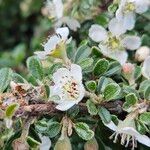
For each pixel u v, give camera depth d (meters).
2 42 0.32
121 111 0.12
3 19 0.32
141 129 0.12
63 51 0.12
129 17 0.14
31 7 0.26
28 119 0.11
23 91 0.11
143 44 0.15
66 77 0.12
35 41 0.22
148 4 0.14
